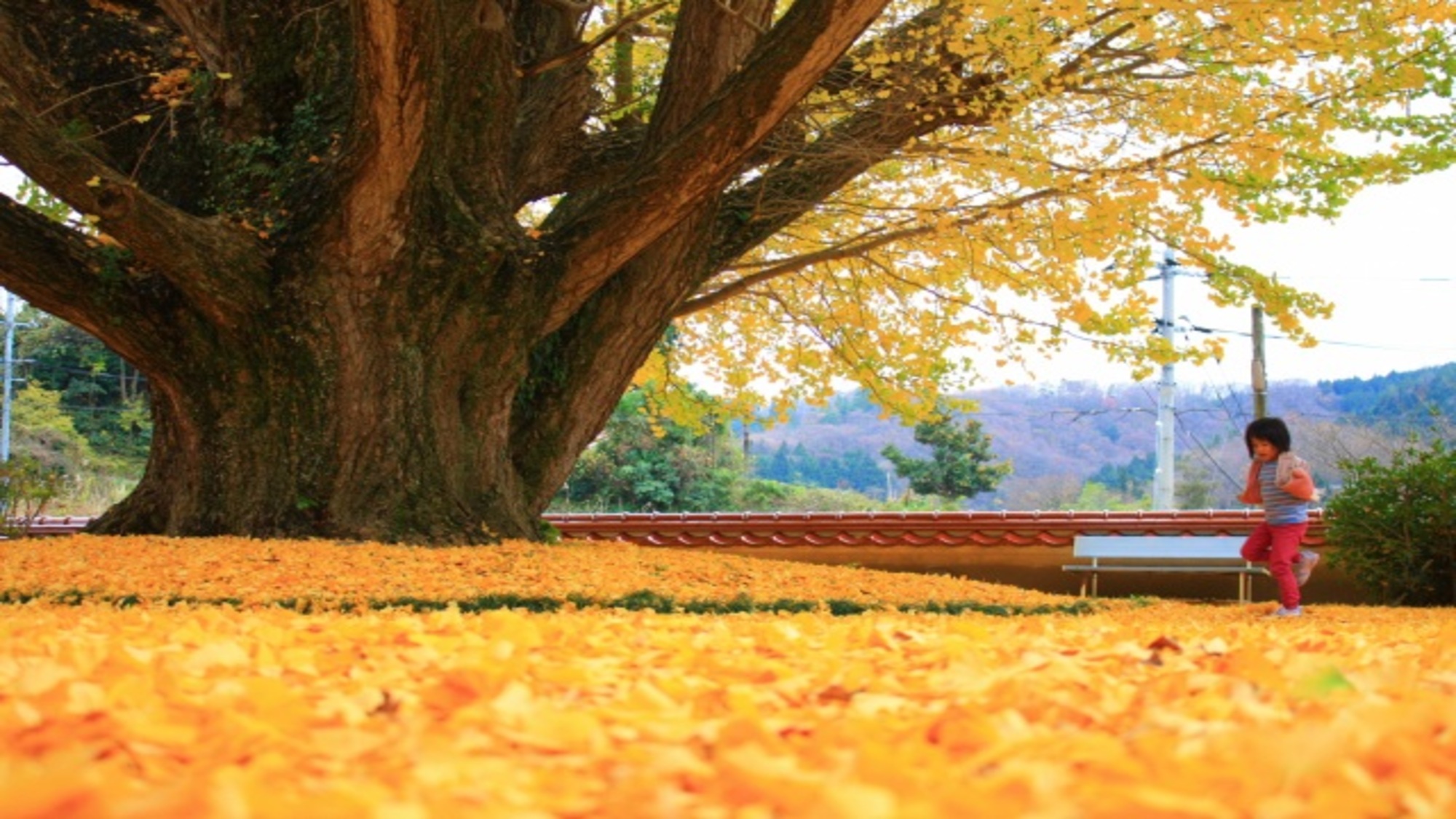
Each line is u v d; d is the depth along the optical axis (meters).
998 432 62.91
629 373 12.23
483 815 1.41
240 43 11.05
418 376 10.42
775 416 16.83
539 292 10.73
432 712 2.46
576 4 10.55
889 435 66.88
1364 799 1.45
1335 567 12.84
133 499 11.12
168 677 2.63
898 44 11.79
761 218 12.36
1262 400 22.20
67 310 10.09
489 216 10.77
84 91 11.29
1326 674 2.41
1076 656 3.40
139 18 11.91
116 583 7.69
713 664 3.06
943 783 1.53
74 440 37.44
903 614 7.17
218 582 7.88
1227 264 12.47
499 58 10.77
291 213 10.30
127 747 1.91
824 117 13.45
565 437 11.98
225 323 10.08
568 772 1.81
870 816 1.30
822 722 2.24
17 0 11.38
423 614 5.82
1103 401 63.44
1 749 1.95
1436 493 12.17
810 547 16.22
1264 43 10.48
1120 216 11.72
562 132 12.35
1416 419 45.81
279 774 1.70
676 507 36.41
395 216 10.08
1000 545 15.61
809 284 15.66
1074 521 15.51
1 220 9.83
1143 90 11.51
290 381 10.19
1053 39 10.65
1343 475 13.07
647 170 10.16
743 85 9.38
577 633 3.85
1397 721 1.97
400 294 10.36
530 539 10.94
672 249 11.75
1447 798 1.55
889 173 14.01
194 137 11.40
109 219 9.15
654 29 13.14
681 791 1.63
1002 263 13.10
